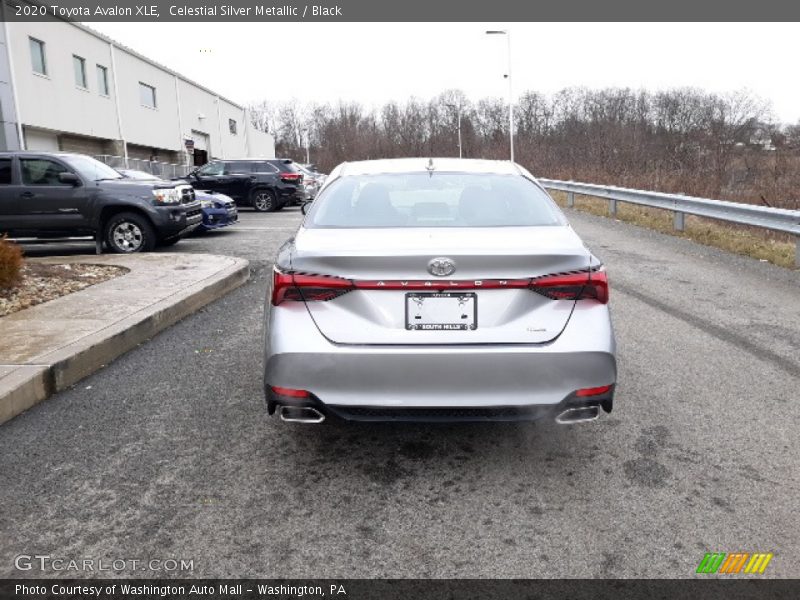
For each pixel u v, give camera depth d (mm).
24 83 25578
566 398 2975
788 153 21375
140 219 10359
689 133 32781
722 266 9023
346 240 3232
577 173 25891
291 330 2998
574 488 3098
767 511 2865
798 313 6410
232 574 2480
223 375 4707
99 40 32062
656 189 21344
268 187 19344
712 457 3383
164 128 40375
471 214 3678
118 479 3195
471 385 2938
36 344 4816
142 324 5562
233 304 6973
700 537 2678
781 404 4082
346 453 3498
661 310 6543
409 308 2963
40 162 10297
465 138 94125
